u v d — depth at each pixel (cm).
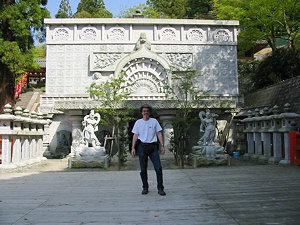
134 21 1683
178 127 1009
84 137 1045
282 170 768
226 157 986
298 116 890
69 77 1647
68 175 746
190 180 632
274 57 1744
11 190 539
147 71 1631
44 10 1912
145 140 488
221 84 1698
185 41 1703
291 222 331
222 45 1734
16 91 2538
